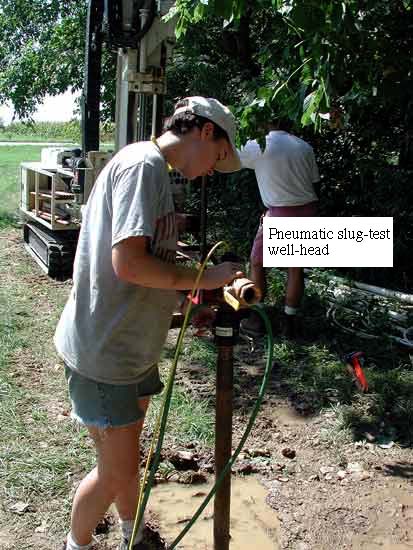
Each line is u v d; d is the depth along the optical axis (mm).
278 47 4816
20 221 10445
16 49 14656
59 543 2949
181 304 2709
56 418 4051
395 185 7398
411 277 7477
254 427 4117
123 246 2105
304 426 4156
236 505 3330
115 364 2309
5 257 8297
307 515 3260
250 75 9062
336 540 3088
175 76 10156
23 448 3656
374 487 3510
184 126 2262
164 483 3502
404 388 4578
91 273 2281
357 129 7539
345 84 5410
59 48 13578
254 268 5402
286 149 5059
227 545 2629
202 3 3744
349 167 8047
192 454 3705
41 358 5016
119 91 6594
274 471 3641
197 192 9883
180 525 3156
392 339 5391
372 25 4422
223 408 2441
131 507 2674
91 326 2301
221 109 2287
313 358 5102
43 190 8250
